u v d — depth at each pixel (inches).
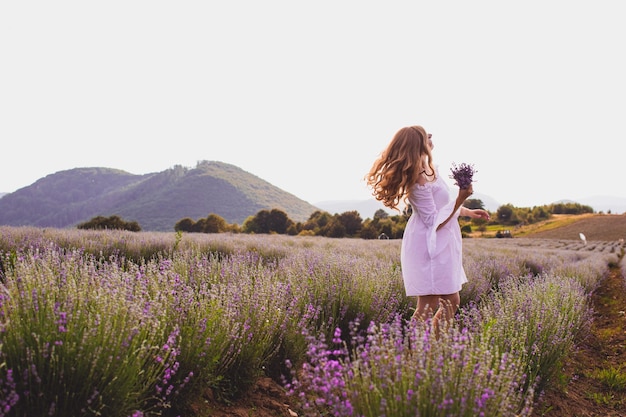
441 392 79.7
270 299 137.7
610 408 145.9
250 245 445.4
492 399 82.0
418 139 142.7
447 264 142.9
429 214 143.7
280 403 117.6
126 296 104.0
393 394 79.0
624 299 370.0
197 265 176.2
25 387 78.6
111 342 85.4
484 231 4387.3
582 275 429.7
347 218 3009.4
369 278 188.4
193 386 101.0
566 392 150.4
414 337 94.4
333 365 84.3
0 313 87.1
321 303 161.3
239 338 116.3
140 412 83.2
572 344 179.6
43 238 326.0
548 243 2276.1
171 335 96.2
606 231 3688.5
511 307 165.3
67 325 86.9
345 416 77.7
